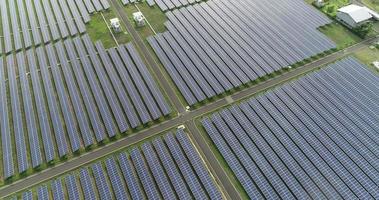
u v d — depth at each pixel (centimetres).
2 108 5888
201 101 5903
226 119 5559
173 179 4809
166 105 5822
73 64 6669
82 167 5028
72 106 5897
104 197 4647
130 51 6888
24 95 6112
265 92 6000
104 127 5559
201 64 6569
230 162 4984
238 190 4700
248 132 5359
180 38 7162
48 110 5869
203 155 5122
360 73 6159
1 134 5469
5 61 6838
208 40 7106
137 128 5534
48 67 6650
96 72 6500
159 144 5262
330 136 5256
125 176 4869
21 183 4844
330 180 4738
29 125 5603
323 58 6569
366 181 4716
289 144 5181
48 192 4741
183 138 5319
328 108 5650
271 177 4791
